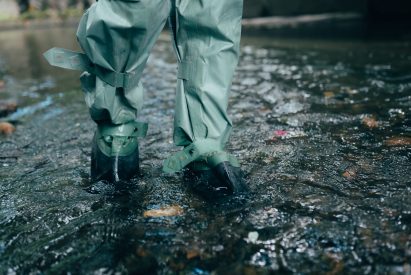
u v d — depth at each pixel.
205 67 1.46
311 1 6.52
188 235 1.23
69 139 2.14
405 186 1.44
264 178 1.56
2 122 2.40
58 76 3.87
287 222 1.27
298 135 2.00
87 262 1.14
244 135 2.04
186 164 1.46
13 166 1.82
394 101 2.42
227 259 1.12
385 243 1.14
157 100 2.81
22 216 1.38
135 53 1.36
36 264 1.14
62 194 1.52
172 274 1.08
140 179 1.59
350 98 2.55
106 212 1.38
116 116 1.45
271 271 1.07
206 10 1.42
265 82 3.10
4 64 4.70
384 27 5.76
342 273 1.05
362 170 1.59
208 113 1.47
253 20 6.80
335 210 1.32
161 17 1.36
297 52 4.34
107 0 1.32
